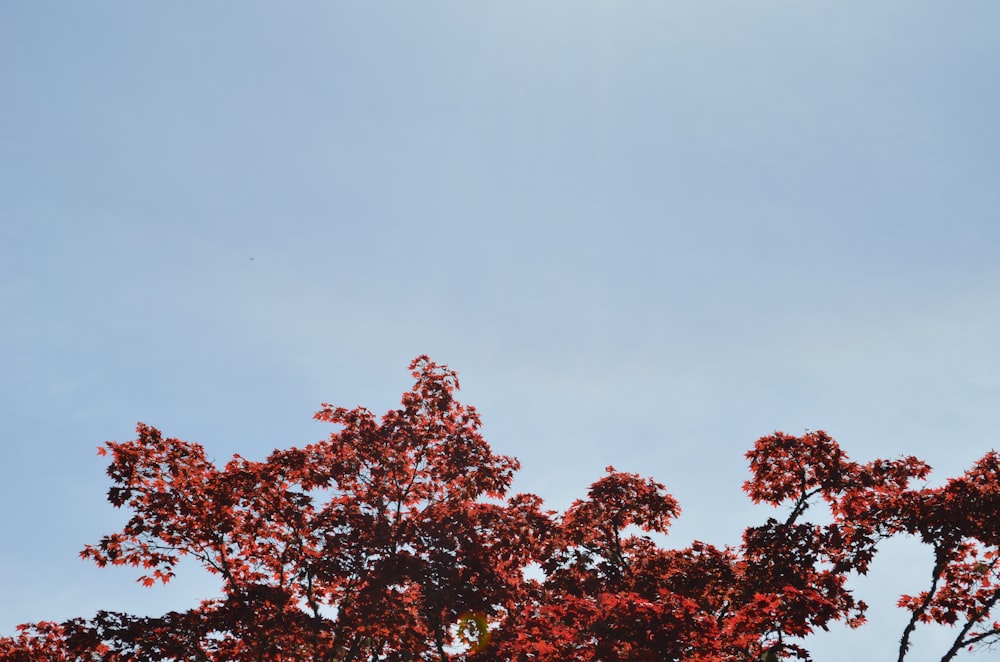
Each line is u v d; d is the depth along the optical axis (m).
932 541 17.02
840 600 17.09
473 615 17.08
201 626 17.50
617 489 20.45
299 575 19.02
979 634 17.00
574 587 18.91
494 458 21.12
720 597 18.38
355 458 20.28
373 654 19.27
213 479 18.39
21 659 18.19
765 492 19.83
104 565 18.36
